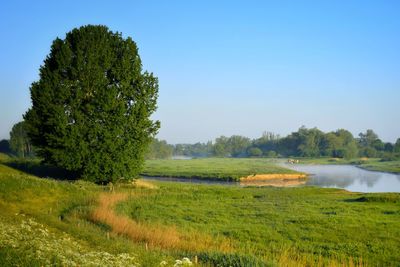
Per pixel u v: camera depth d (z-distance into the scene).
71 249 14.91
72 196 37.81
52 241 15.38
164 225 28.98
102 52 53.78
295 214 36.03
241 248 23.56
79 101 52.12
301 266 19.97
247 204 43.00
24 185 36.06
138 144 54.84
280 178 113.06
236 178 103.81
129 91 54.31
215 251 20.09
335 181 106.62
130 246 19.27
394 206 41.00
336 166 192.62
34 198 34.22
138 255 16.67
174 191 52.03
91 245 18.52
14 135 135.12
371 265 21.73
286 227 30.22
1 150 157.12
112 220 26.31
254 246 24.73
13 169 57.25
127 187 52.53
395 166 168.62
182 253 19.80
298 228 29.91
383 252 23.84
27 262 11.05
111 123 52.62
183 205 41.16
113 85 53.69
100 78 53.16
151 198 44.31
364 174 134.38
